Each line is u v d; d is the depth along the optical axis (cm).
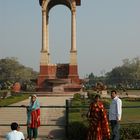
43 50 7112
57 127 2545
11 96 6094
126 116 2875
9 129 2506
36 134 2136
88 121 2050
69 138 2106
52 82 6806
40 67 7075
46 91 6875
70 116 2642
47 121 2756
